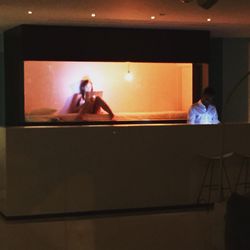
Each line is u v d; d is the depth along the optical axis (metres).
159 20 8.15
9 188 5.79
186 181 6.37
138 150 6.18
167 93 10.14
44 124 8.93
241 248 4.01
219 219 5.34
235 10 7.28
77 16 7.75
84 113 9.09
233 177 6.59
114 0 6.54
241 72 10.45
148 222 5.89
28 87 9.20
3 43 9.77
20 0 6.52
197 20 8.18
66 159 5.94
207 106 7.51
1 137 5.94
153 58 9.09
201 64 9.59
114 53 8.91
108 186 6.09
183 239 5.78
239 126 6.57
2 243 5.44
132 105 9.95
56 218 5.89
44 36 8.60
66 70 9.44
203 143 6.42
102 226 5.76
